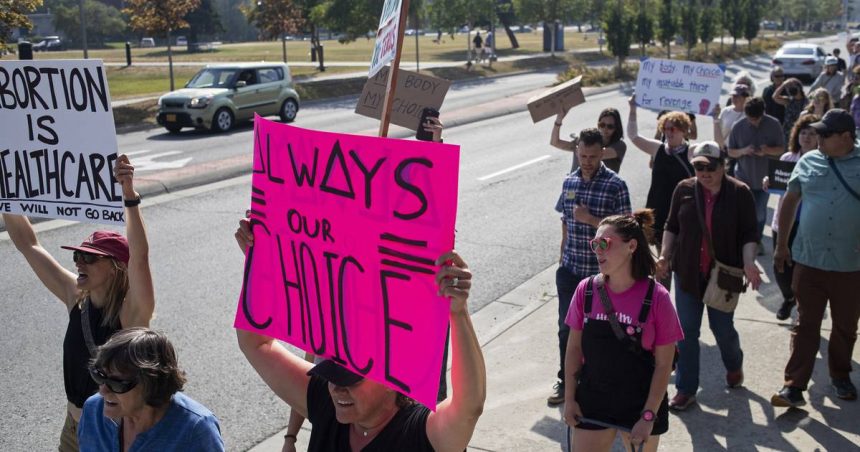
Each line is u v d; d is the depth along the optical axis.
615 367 4.25
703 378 6.55
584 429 4.39
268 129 3.04
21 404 6.60
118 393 3.02
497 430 5.87
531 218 12.79
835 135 5.55
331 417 3.06
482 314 8.52
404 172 2.61
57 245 11.51
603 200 6.04
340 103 31.52
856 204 5.59
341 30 40.31
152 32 29.55
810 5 110.56
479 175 16.34
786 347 7.14
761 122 9.63
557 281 6.31
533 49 68.75
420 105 6.95
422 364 2.64
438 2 46.34
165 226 12.51
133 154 19.39
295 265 3.02
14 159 4.64
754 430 5.70
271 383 3.22
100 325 4.13
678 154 7.40
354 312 2.83
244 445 5.90
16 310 8.81
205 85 24.39
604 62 53.84
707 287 5.89
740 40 73.88
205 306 8.86
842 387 6.07
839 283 5.73
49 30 101.88
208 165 17.44
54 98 4.48
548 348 7.35
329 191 2.84
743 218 5.85
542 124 23.89
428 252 2.59
